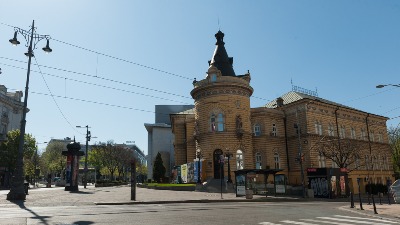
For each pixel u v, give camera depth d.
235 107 48.78
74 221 13.85
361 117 63.94
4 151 59.53
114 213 16.92
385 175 64.94
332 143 52.53
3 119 71.88
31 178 93.19
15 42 25.22
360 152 59.53
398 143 72.88
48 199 26.44
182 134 61.69
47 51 26.86
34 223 13.11
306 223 14.03
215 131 47.81
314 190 38.94
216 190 40.62
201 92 50.25
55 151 98.88
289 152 55.16
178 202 25.69
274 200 30.91
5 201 24.05
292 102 55.06
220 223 13.65
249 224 13.50
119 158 88.38
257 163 52.75
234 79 49.41
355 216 17.27
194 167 49.12
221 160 33.62
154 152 87.38
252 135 53.09
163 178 69.56
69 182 42.22
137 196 31.27
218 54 53.72
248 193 30.41
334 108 58.12
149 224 13.23
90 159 90.50
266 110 54.50
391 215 18.00
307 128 52.75
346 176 40.75
